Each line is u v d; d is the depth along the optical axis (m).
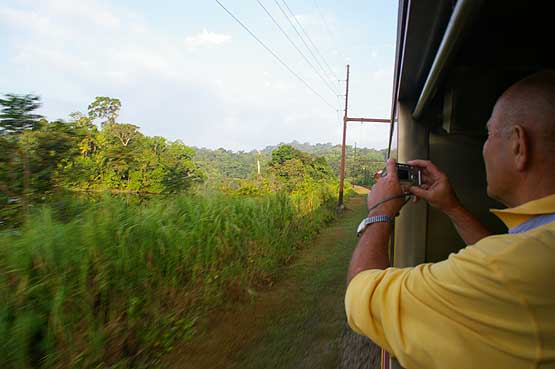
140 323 4.00
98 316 3.58
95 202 4.57
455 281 0.74
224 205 6.88
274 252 8.02
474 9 0.77
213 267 5.52
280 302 5.99
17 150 4.23
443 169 1.72
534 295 0.67
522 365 0.68
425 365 0.76
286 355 4.18
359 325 0.88
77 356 3.17
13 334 2.86
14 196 4.10
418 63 1.57
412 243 1.79
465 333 0.72
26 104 4.40
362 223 1.12
